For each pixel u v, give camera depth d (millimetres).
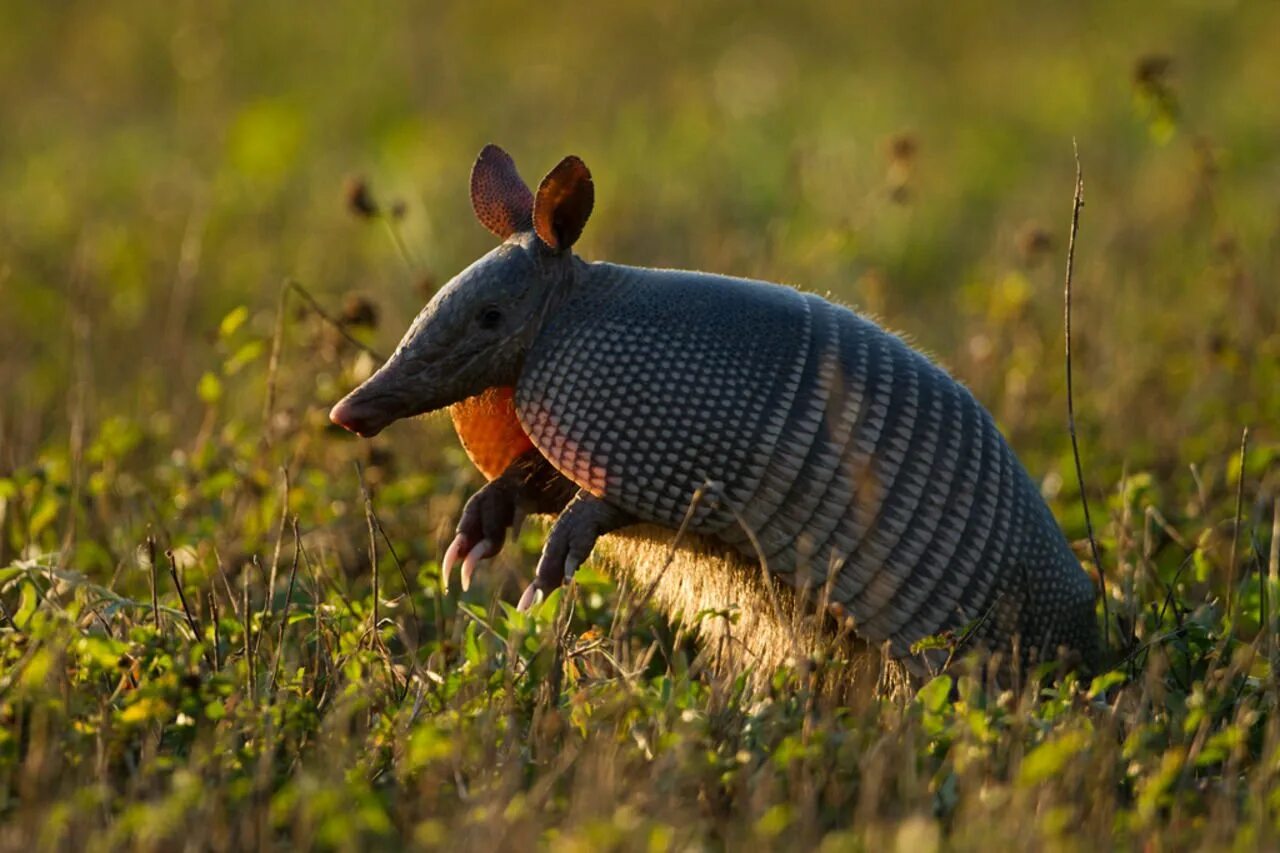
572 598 13086
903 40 46875
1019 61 43375
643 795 10727
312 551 15914
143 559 15625
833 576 12727
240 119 33906
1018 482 13531
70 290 24516
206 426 17188
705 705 12281
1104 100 38125
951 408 13242
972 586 13258
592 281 13234
